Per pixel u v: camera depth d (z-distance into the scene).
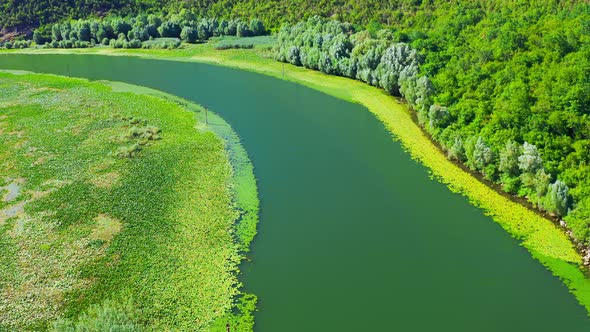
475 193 69.50
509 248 58.84
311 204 67.62
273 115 98.56
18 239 58.66
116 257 55.97
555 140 68.00
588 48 78.56
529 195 65.94
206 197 68.38
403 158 80.12
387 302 51.22
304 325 48.12
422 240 60.56
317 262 56.69
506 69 82.31
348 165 78.12
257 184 72.31
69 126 91.38
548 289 52.72
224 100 107.69
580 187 60.97
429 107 88.88
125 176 73.06
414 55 105.12
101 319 41.25
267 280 53.75
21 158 78.44
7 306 48.75
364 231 62.28
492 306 50.72
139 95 110.62
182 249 57.78
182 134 88.44
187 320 48.06
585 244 57.53
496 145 71.94
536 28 91.12
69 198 67.19
